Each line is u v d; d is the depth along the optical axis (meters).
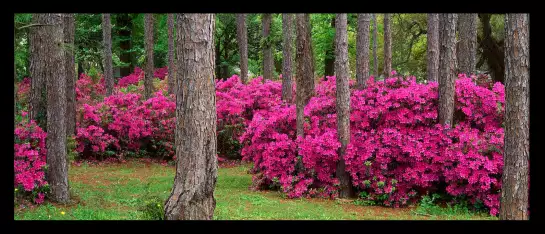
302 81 10.97
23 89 18.34
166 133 16.16
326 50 26.20
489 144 9.65
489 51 24.14
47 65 9.04
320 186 10.79
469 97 10.63
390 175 10.39
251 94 16.77
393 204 9.95
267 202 9.71
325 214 8.69
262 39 19.38
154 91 23.34
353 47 29.42
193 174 6.25
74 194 9.60
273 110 14.12
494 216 9.09
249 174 13.73
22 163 8.80
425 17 26.89
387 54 17.48
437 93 10.58
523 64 6.23
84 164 14.45
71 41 14.06
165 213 6.32
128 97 17.17
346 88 10.33
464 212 9.39
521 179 6.31
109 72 20.53
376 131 10.80
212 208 6.39
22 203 8.72
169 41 20.09
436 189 10.25
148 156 16.34
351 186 10.62
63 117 9.14
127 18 29.22
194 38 6.18
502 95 10.51
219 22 30.39
